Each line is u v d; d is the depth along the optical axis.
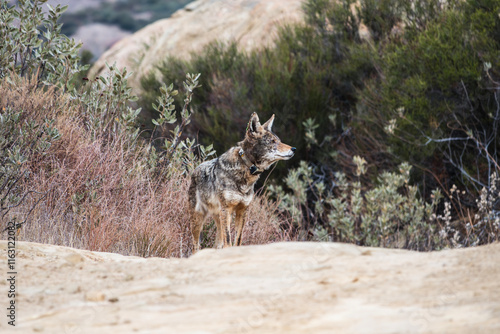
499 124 26.12
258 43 41.38
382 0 34.22
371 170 27.91
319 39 35.38
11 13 21.97
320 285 8.30
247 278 8.91
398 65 28.64
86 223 15.89
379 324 6.69
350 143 30.20
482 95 26.30
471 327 6.30
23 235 14.89
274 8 44.19
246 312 7.47
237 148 15.81
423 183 25.67
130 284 9.31
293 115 31.36
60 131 18.72
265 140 15.78
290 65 33.75
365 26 36.19
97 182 17.53
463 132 27.06
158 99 22.72
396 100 27.80
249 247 10.40
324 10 36.25
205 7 48.84
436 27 28.55
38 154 17.73
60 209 16.64
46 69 22.67
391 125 25.47
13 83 19.88
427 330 6.40
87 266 10.84
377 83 30.48
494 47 26.45
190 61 38.09
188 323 7.23
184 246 17.78
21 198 16.00
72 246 14.99
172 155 21.02
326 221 25.66
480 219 22.14
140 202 18.02
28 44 22.00
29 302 8.77
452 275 8.12
